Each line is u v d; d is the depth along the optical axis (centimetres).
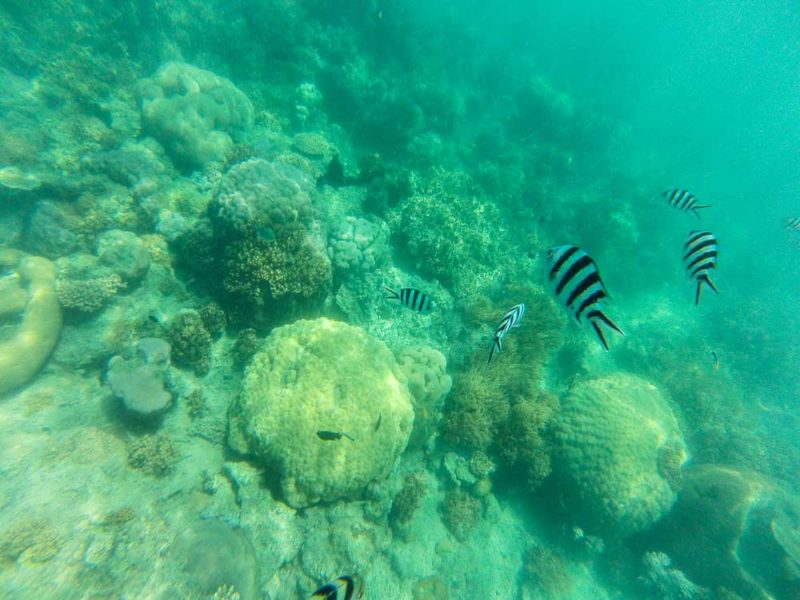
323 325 138
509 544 168
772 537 162
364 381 129
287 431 117
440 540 151
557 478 175
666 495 170
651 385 204
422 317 190
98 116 187
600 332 39
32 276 120
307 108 278
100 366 124
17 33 185
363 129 311
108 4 217
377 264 189
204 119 196
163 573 91
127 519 96
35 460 98
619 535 172
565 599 160
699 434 247
